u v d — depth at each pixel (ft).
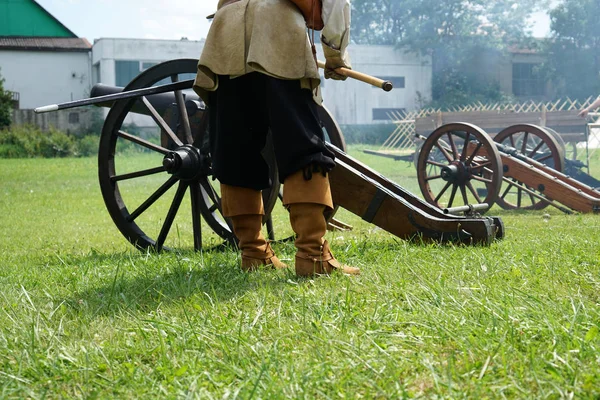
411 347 6.67
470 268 10.52
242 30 9.89
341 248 13.69
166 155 14.47
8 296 9.60
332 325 7.38
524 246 12.88
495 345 6.46
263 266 10.93
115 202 15.49
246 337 7.00
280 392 5.49
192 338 7.04
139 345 6.97
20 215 27.63
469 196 33.42
